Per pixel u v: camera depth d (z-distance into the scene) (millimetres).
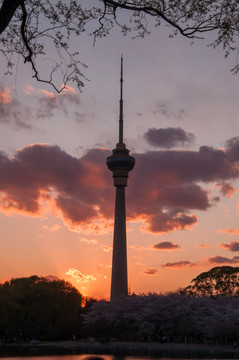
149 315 144000
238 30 16188
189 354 98750
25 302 171750
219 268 195125
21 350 113750
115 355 95188
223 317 133750
